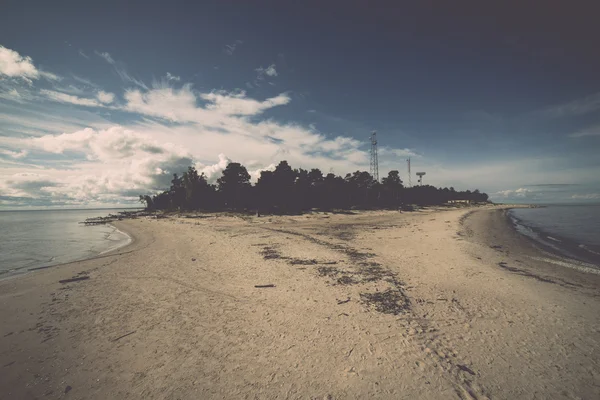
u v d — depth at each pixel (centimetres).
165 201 10150
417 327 727
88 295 1038
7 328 777
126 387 516
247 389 500
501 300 923
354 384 511
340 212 6775
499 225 4034
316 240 2339
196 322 780
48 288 1138
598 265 1540
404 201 10719
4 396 499
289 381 521
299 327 737
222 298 964
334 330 716
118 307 911
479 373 542
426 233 2739
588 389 498
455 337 679
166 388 508
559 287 1082
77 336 721
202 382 522
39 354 639
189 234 2977
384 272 1269
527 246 2186
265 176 6881
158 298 981
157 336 706
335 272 1273
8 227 5369
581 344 652
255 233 2923
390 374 538
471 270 1299
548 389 498
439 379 522
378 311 830
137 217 7412
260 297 965
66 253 2109
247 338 684
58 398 493
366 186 9062
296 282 1126
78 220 8400
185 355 616
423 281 1129
